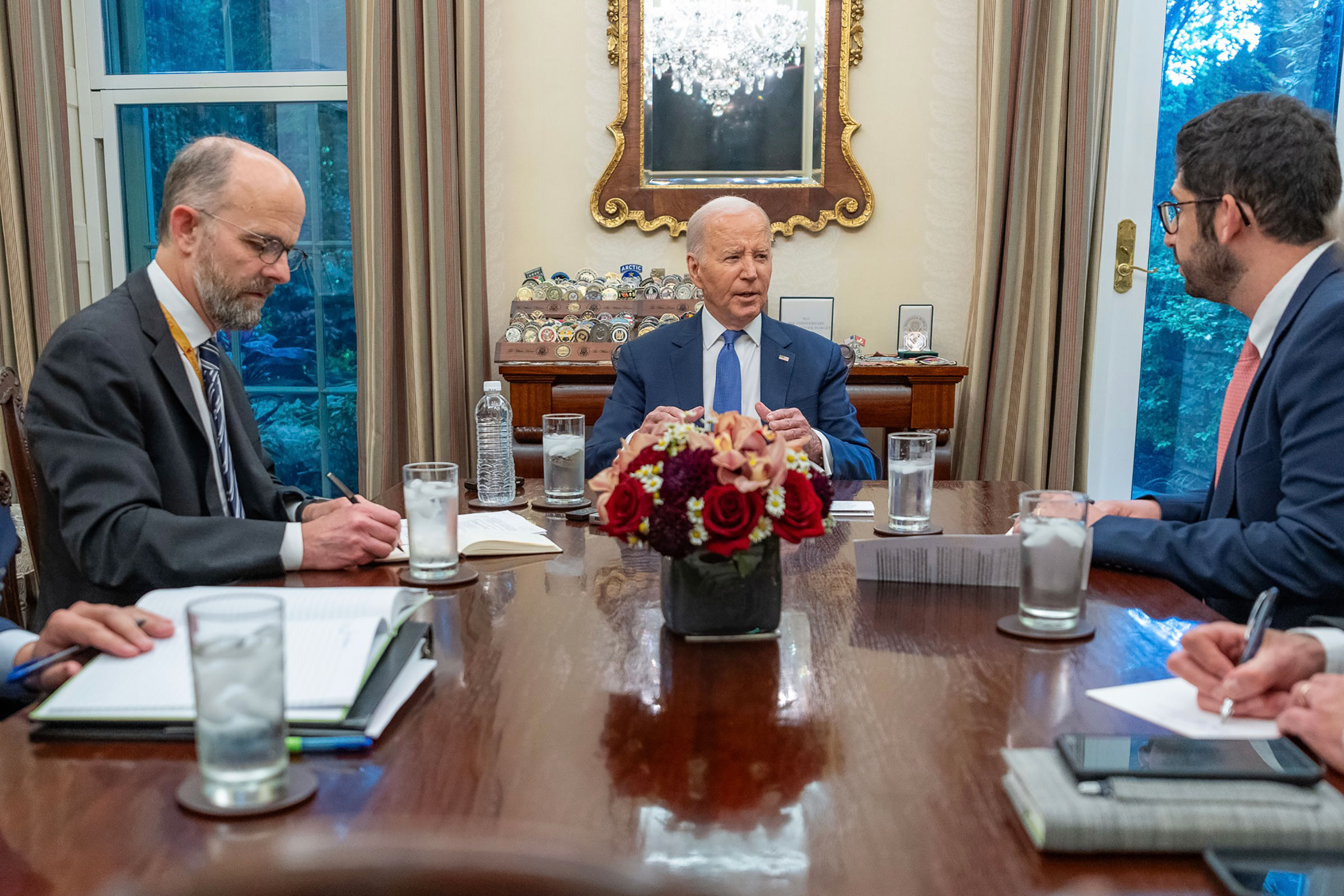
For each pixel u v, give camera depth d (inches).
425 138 130.3
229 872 12.8
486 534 59.3
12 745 32.3
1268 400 56.1
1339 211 56.3
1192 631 36.1
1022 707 35.1
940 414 122.0
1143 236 135.4
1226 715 33.4
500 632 43.6
